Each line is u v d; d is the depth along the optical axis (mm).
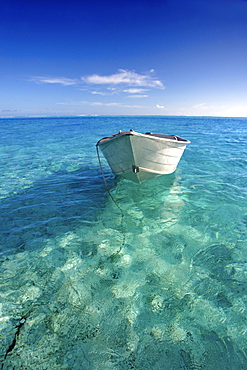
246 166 8148
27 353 1774
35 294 2379
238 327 1979
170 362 1692
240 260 2912
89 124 40312
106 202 4973
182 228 3766
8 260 2969
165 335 1910
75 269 2779
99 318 2084
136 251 3135
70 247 3264
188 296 2326
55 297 2338
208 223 3926
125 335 1916
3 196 5344
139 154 4809
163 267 2783
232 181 6352
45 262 2926
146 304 2230
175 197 5188
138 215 4305
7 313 2141
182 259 2941
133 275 2652
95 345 1832
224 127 32344
